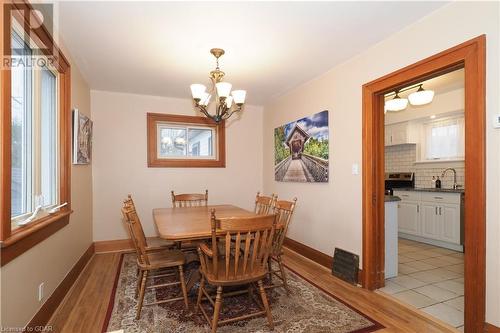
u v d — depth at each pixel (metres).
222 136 4.50
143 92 3.92
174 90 3.82
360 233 2.65
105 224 3.82
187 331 1.85
